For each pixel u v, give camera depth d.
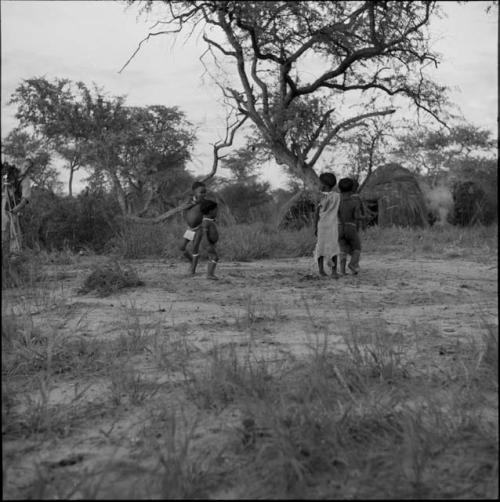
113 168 28.27
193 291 8.27
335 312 6.63
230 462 3.03
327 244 9.49
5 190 11.41
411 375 4.18
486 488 2.72
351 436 3.20
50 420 3.60
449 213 29.66
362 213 10.01
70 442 3.36
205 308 6.98
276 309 6.42
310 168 21.52
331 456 3.02
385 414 3.42
